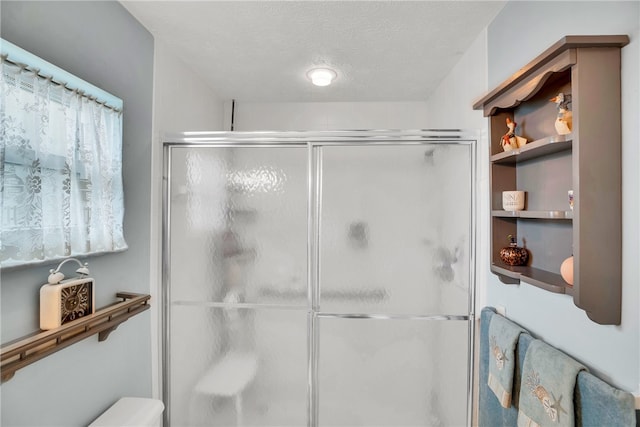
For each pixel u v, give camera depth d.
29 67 0.91
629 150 0.77
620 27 0.80
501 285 1.36
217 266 1.65
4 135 0.85
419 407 1.59
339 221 1.61
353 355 1.62
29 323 0.95
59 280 1.01
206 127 2.26
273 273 1.63
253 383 1.65
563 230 1.01
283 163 1.62
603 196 0.79
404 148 1.58
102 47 1.24
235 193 1.65
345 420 1.62
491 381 1.25
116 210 1.26
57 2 1.04
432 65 1.93
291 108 2.69
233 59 1.86
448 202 1.57
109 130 1.22
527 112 1.17
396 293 1.60
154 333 1.59
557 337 1.01
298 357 1.62
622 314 0.79
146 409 1.28
